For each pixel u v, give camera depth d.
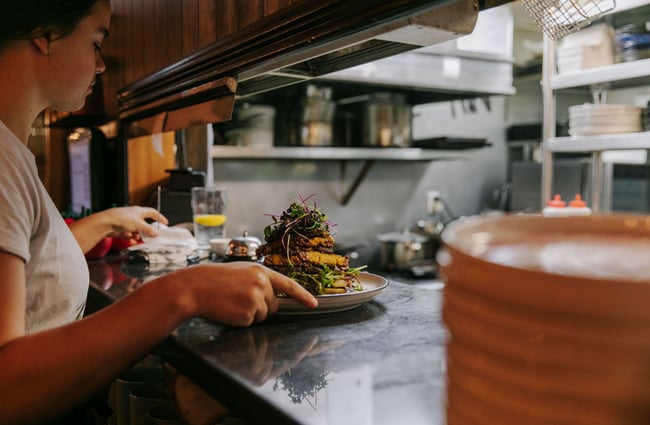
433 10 0.97
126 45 2.63
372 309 1.24
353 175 4.03
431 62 3.06
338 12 1.09
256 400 0.76
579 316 0.38
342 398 0.74
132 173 2.69
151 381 1.30
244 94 1.92
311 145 3.38
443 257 0.49
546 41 2.86
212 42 1.71
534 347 0.40
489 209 4.68
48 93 1.17
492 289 0.41
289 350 0.96
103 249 2.09
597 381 0.38
